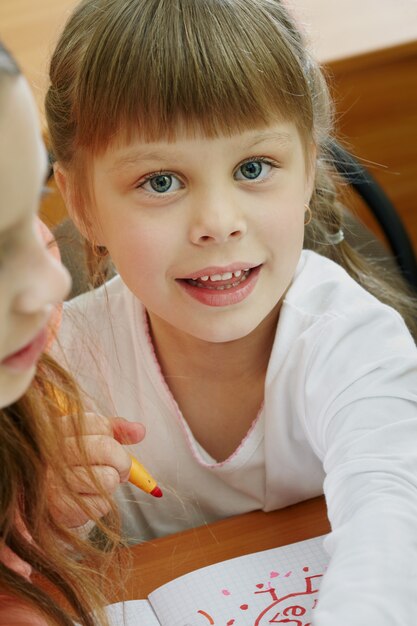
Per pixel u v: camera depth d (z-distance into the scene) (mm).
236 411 940
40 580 795
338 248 1036
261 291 839
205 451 949
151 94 780
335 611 705
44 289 524
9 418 745
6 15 1771
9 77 483
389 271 1116
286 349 891
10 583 738
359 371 844
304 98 828
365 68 1650
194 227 801
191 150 787
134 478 845
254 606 781
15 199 498
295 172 825
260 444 929
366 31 1661
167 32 791
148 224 811
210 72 780
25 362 552
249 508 960
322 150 972
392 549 733
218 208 794
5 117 481
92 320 963
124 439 862
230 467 935
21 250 521
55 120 860
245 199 807
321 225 1013
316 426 867
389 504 760
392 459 789
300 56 853
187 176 798
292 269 847
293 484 940
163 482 966
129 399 957
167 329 918
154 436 955
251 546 840
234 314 835
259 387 928
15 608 729
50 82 864
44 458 758
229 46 790
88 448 819
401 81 1696
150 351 938
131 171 802
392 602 708
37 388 774
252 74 788
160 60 783
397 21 1681
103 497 816
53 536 785
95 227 872
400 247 1218
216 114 779
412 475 781
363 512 760
